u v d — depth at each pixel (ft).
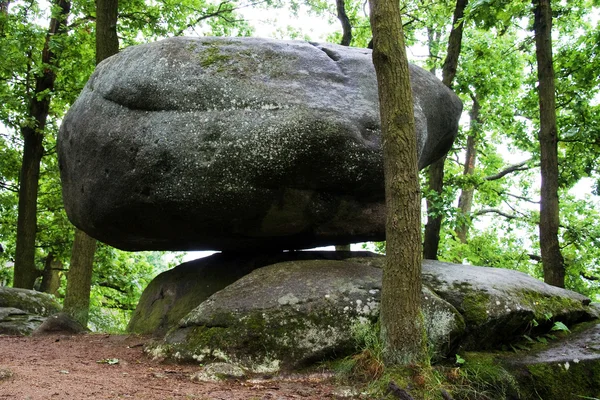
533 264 64.08
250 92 19.69
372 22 15.81
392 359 14.83
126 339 22.40
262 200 19.43
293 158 19.01
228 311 17.49
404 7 46.01
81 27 47.55
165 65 20.39
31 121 44.57
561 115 38.68
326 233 21.20
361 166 19.54
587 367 16.90
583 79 36.68
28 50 46.80
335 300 17.34
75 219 23.82
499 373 16.03
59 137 24.29
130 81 20.70
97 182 21.08
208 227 20.59
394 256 15.06
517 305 18.31
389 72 15.40
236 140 19.13
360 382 14.87
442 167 38.99
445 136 24.89
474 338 17.69
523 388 16.19
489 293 18.39
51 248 54.54
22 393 12.16
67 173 23.56
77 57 47.50
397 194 15.11
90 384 13.67
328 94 20.08
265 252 23.27
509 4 31.78
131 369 16.30
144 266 63.87
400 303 14.90
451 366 16.53
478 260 58.18
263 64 20.51
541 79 30.58
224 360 16.55
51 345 21.35
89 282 35.70
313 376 15.97
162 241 22.77
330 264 19.36
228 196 19.25
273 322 16.94
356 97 20.36
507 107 49.88
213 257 24.64
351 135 19.29
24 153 47.06
